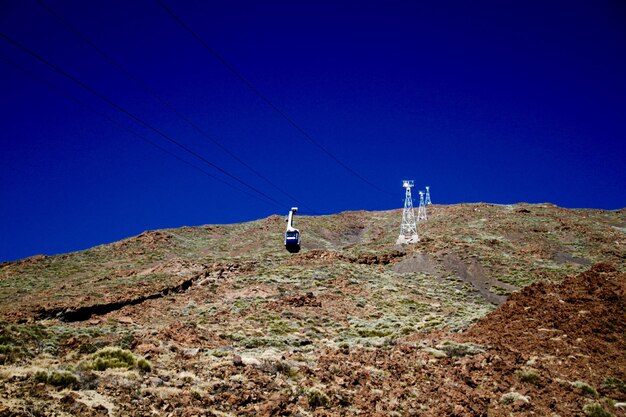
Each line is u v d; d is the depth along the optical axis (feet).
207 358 79.41
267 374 71.20
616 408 65.98
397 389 69.56
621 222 349.41
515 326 99.55
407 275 221.25
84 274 241.76
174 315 152.56
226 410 56.65
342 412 60.59
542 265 233.76
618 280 111.86
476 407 64.34
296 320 139.54
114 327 123.13
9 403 47.70
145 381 61.46
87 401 52.21
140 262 262.67
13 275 256.52
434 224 354.95
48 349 78.84
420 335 109.29
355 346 102.83
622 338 87.61
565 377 74.79
